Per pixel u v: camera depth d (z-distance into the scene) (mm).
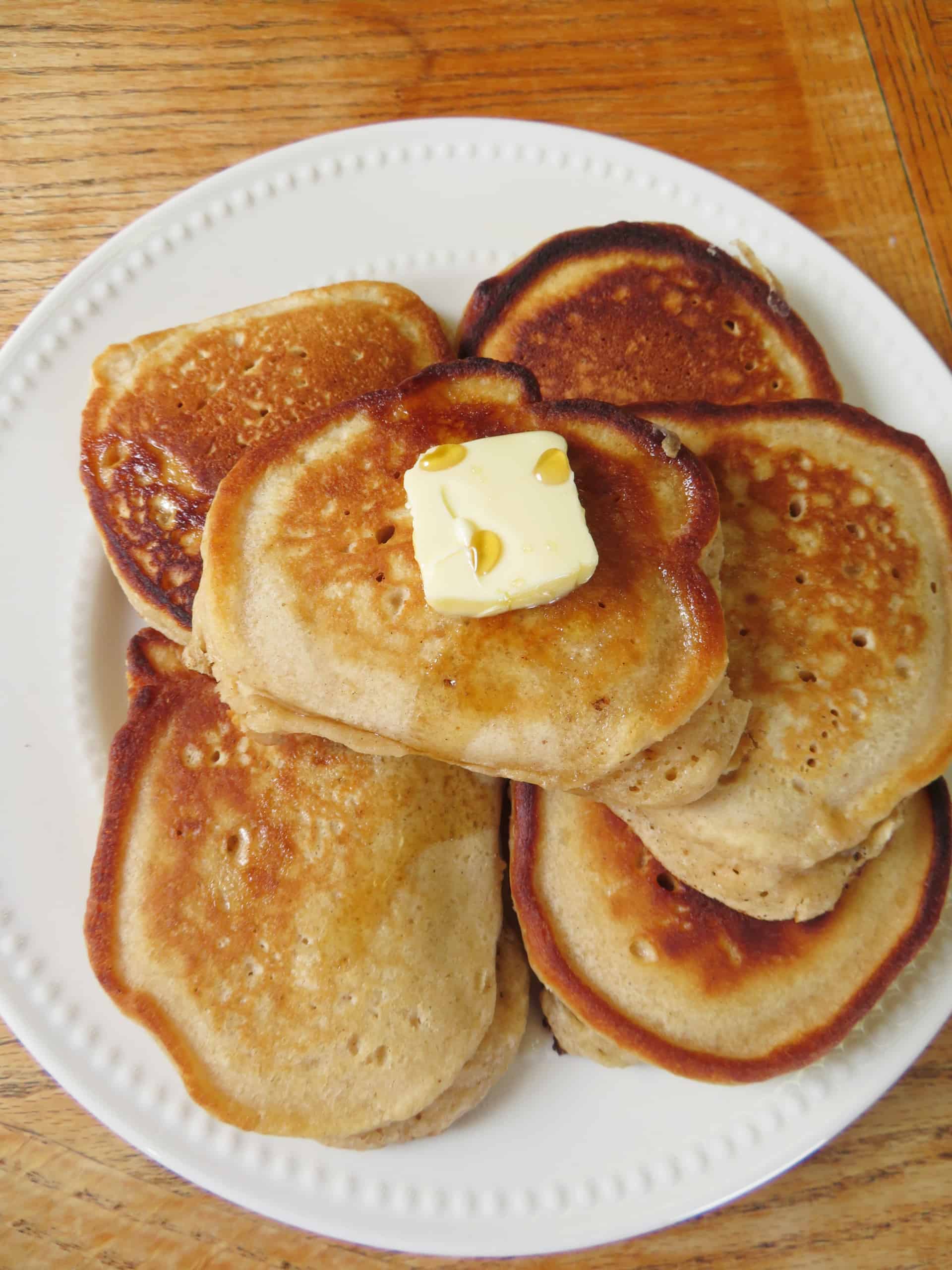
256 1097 259
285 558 247
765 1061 262
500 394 260
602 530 245
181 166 342
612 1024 263
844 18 355
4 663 292
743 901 259
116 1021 272
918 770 262
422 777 280
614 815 279
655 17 354
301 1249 283
